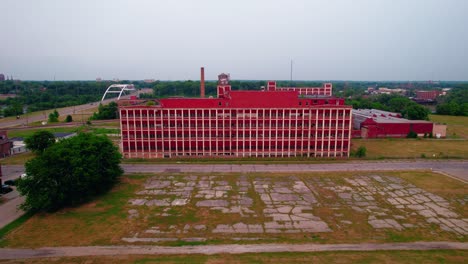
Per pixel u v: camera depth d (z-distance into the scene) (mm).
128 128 99500
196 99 99250
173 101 99125
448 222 57531
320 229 54312
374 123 138500
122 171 78062
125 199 67250
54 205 63281
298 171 87375
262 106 100188
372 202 66375
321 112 101000
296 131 101750
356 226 55562
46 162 60656
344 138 103250
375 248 48094
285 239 50750
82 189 64500
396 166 92875
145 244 49094
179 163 94688
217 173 85250
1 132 106562
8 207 62750
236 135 101312
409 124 139375
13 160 98125
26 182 58656
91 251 46906
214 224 56062
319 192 71812
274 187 74875
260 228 54562
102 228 54438
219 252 46438
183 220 57625
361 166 92750
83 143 69688
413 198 68625
